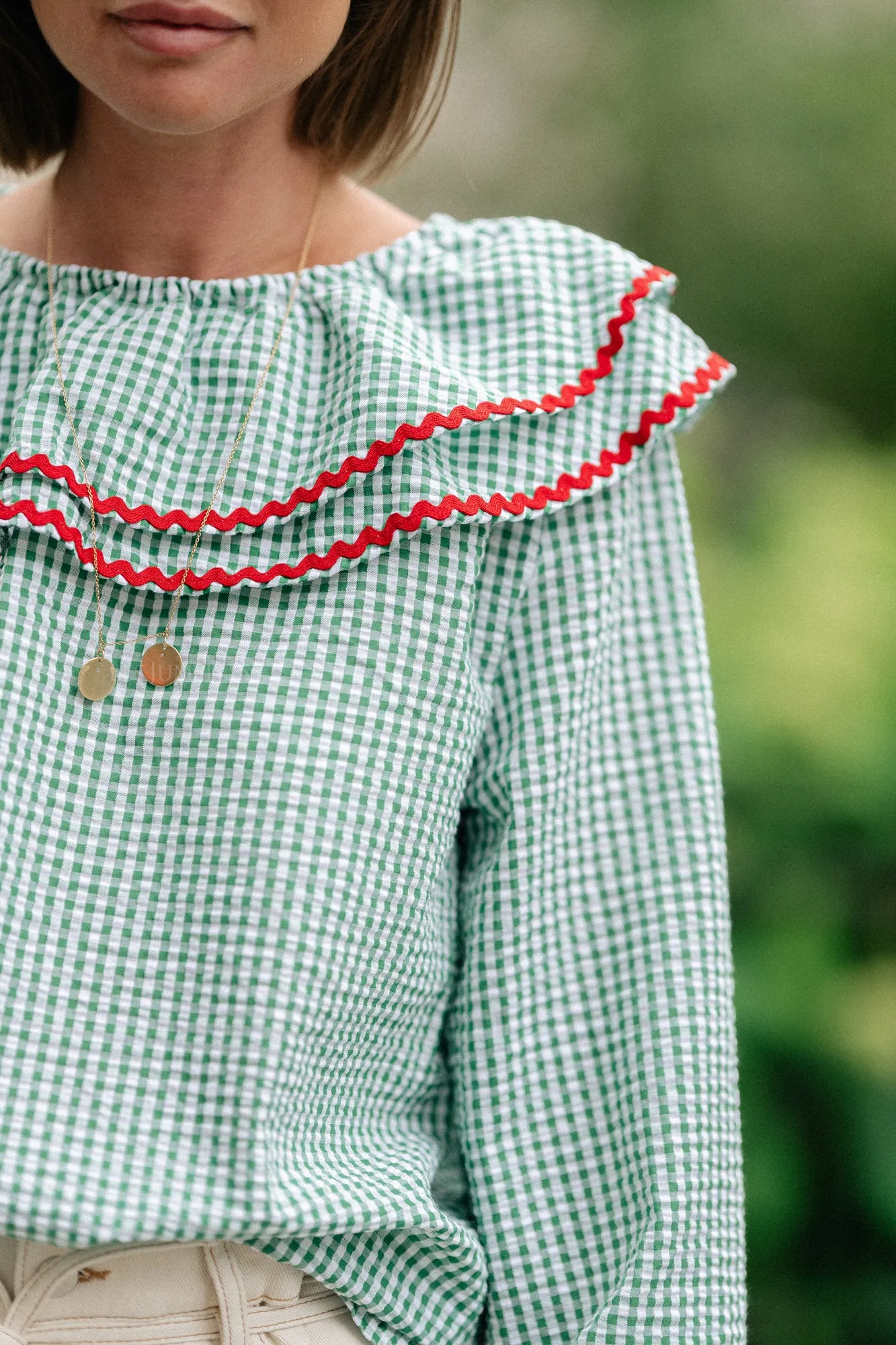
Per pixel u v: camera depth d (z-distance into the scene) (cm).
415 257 112
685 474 294
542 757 109
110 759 99
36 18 100
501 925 109
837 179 424
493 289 110
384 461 100
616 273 112
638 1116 106
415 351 105
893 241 414
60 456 99
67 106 115
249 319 107
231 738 97
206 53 93
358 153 114
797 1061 212
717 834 112
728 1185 108
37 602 99
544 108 451
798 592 251
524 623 109
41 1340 95
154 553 100
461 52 420
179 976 96
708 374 113
